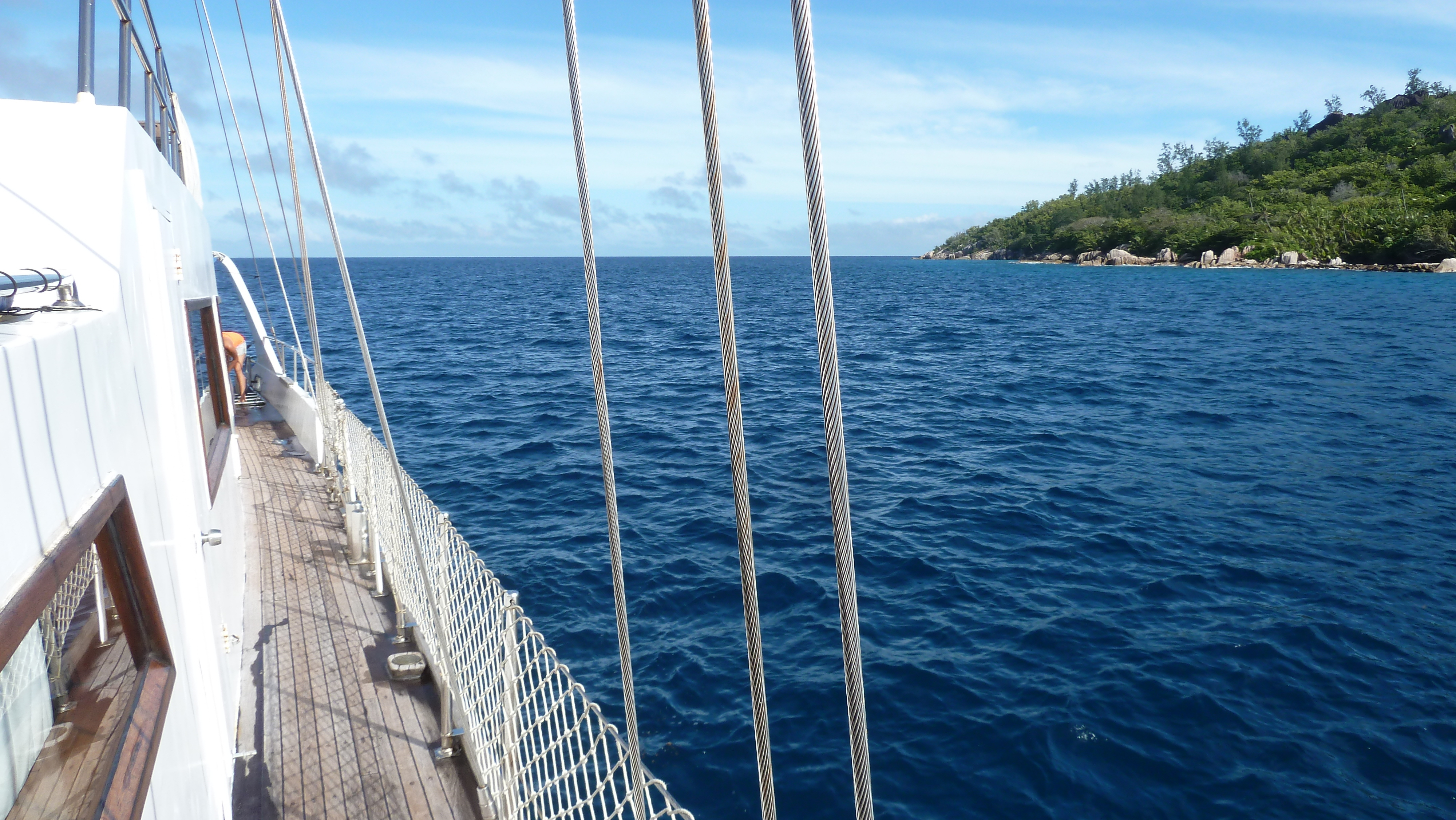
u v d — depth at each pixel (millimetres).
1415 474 14336
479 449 15281
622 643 1736
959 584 9148
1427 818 5613
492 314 49781
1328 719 6633
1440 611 8648
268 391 12023
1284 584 9320
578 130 1654
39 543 1479
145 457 2480
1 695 1434
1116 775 5973
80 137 2416
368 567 6441
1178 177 143250
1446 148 109625
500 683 3508
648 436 16609
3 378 1373
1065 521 11414
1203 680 7172
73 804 1640
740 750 6191
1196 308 54625
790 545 10250
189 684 2795
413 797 3900
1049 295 70438
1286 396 22484
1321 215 102312
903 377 25969
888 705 6785
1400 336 37531
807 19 1127
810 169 1151
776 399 21422
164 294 3109
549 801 2885
